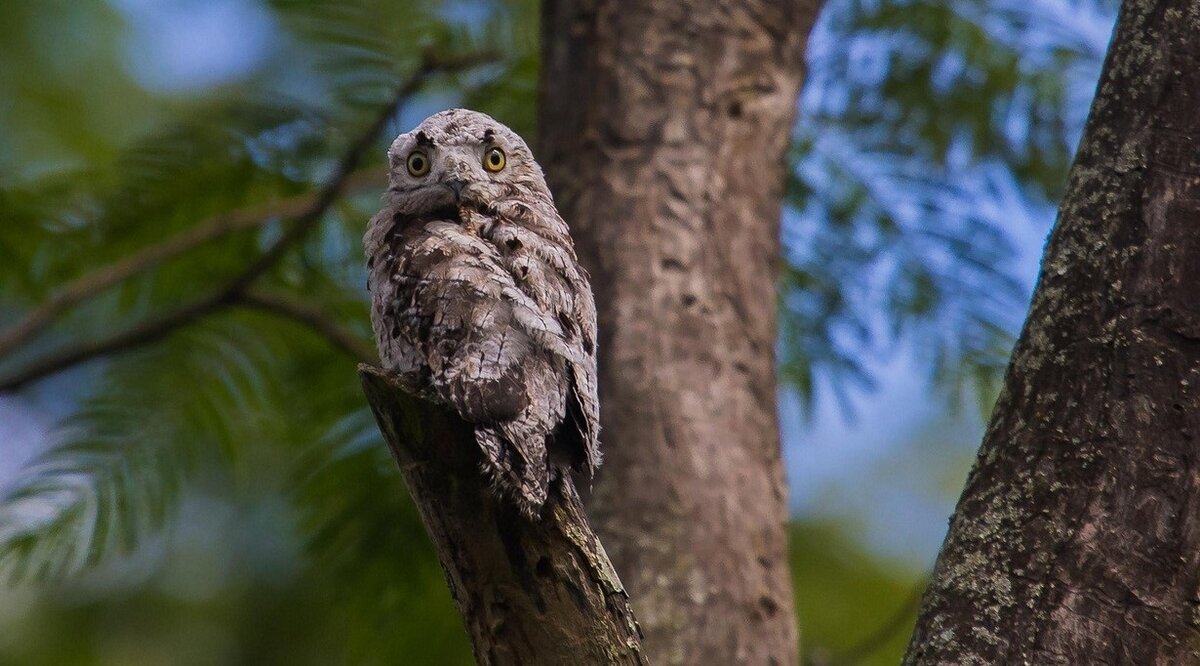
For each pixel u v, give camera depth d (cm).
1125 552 593
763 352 994
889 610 1398
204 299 1127
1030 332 646
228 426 1188
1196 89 647
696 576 900
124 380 1172
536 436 628
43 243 1166
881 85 1307
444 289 691
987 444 641
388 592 1212
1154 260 624
